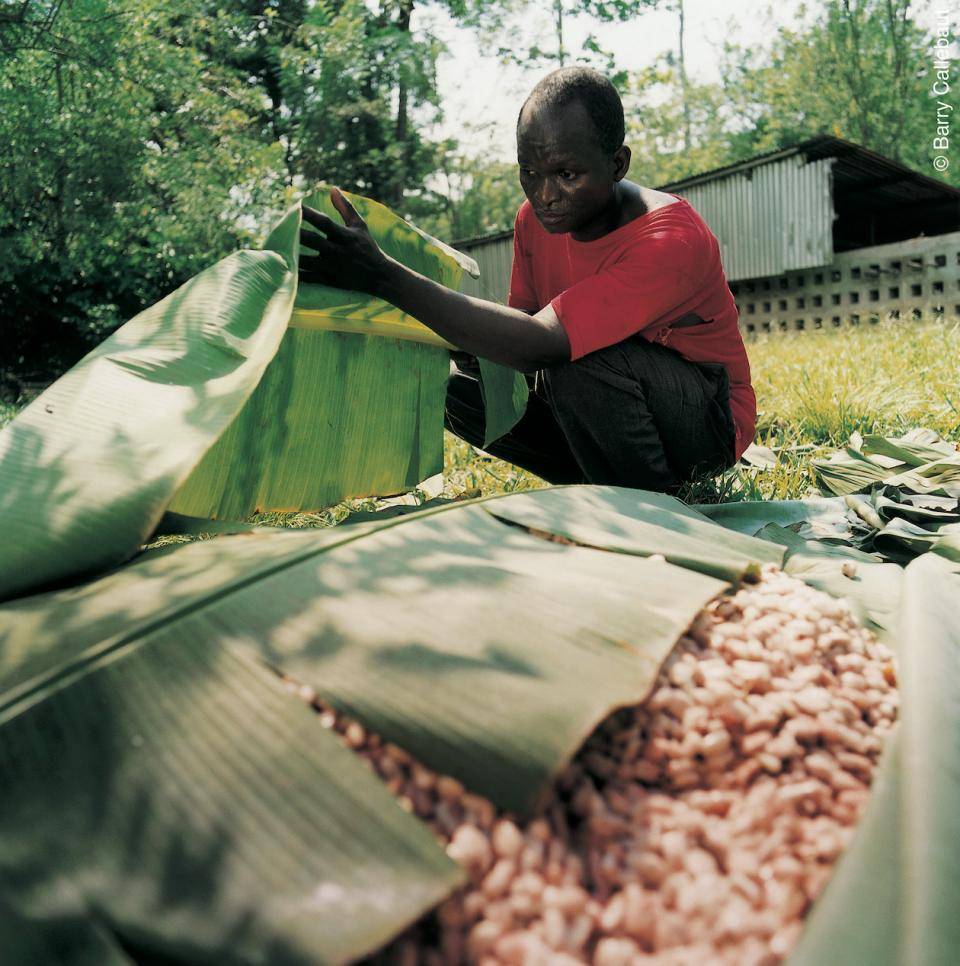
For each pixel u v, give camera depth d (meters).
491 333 2.28
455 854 1.01
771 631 1.40
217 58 17.30
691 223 2.49
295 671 1.18
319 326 2.36
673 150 32.69
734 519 2.45
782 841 1.07
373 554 1.46
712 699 1.22
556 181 2.32
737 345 2.87
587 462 2.77
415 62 21.09
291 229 2.08
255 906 0.94
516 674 1.19
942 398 4.40
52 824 1.03
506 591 1.38
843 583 1.77
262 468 2.36
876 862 1.02
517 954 0.93
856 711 1.27
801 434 4.11
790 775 1.16
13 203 11.24
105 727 1.12
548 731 1.09
